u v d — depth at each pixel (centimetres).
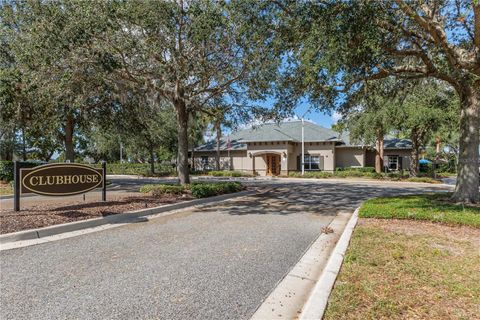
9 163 1658
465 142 962
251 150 3020
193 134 3359
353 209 997
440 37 768
